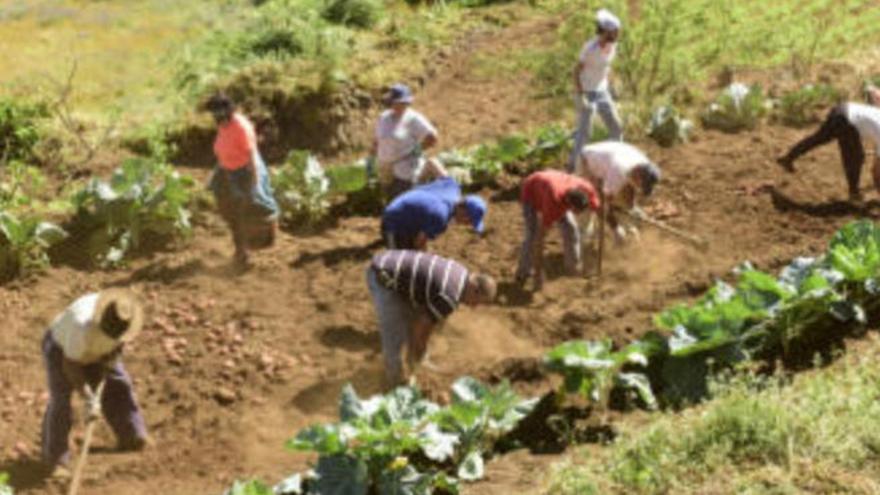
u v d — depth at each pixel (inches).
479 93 719.1
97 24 813.2
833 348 366.0
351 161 641.6
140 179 505.7
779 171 542.9
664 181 538.6
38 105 653.9
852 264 377.4
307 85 660.7
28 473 350.9
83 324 329.1
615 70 637.9
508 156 564.1
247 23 806.5
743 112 609.3
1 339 434.0
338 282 460.4
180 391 392.5
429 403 324.5
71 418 347.6
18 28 804.0
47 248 494.3
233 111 461.4
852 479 281.7
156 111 673.6
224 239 507.8
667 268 458.6
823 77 681.0
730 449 297.6
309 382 393.7
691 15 733.9
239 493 297.7
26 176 588.7
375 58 756.6
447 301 351.6
